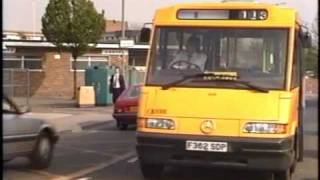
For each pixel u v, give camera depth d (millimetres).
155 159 11711
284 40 11766
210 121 11469
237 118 11406
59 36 47062
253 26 11867
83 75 51062
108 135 23250
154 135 11625
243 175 13477
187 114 11578
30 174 13359
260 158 11305
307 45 14164
